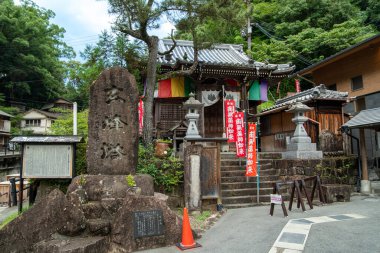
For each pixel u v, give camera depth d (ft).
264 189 31.09
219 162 27.73
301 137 35.12
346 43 78.54
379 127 34.68
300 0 92.48
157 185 27.96
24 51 126.52
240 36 96.63
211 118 55.88
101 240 16.16
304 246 15.90
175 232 17.78
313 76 75.10
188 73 39.50
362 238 16.88
